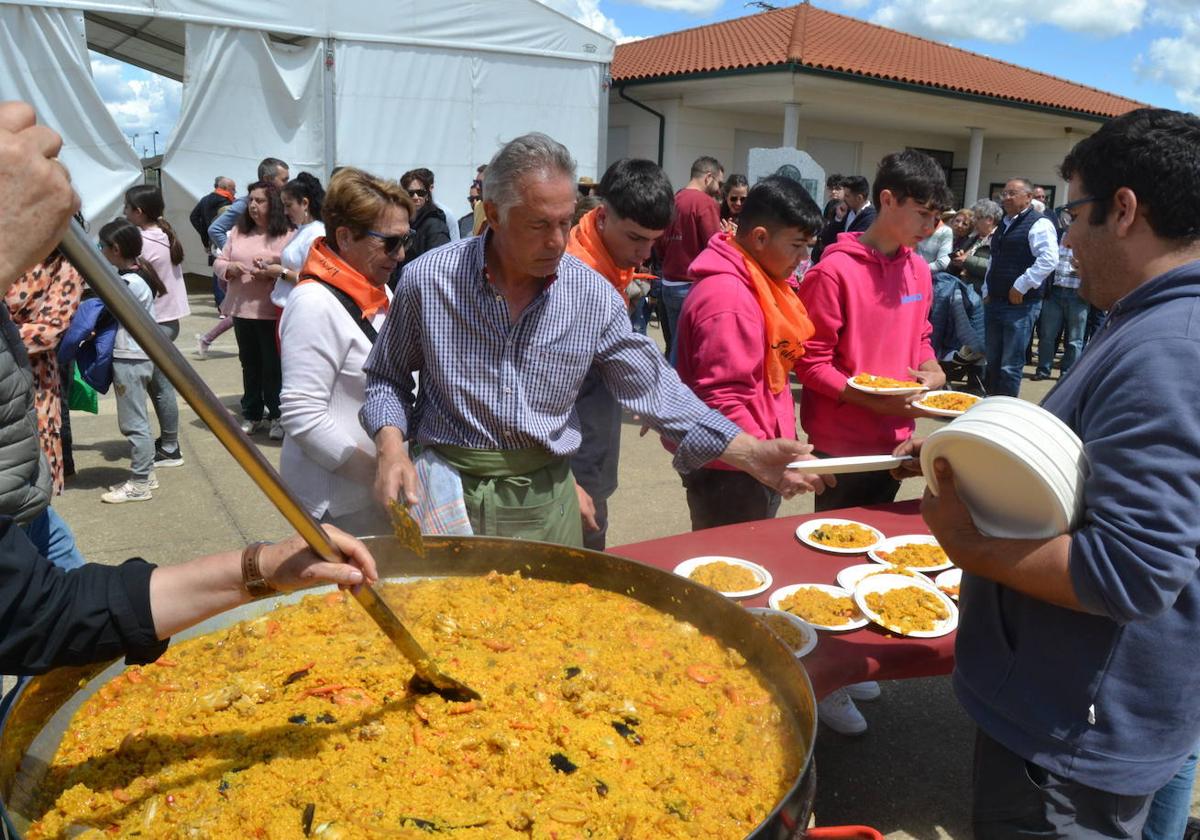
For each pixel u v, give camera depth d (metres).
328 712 1.38
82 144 10.12
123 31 13.17
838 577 2.41
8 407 2.03
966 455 1.54
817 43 15.16
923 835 2.71
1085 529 1.42
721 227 7.72
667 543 2.65
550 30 11.80
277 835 1.10
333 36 10.83
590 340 2.21
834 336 3.28
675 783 1.25
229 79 10.77
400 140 11.50
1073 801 1.60
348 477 2.54
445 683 1.41
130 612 1.12
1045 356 9.52
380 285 2.65
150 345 0.96
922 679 3.63
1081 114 16.70
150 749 1.28
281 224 6.32
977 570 1.58
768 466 2.23
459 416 2.17
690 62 15.13
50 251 0.89
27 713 1.26
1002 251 7.82
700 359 2.83
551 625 1.69
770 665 1.49
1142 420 1.35
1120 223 1.50
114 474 5.58
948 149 18.58
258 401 6.59
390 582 1.87
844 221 9.92
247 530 4.75
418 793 1.19
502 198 1.94
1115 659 1.52
